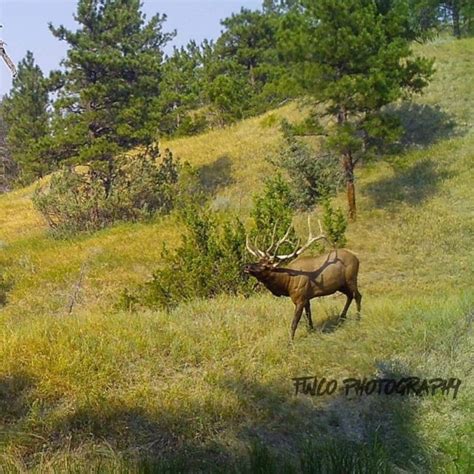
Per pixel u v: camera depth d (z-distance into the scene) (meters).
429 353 7.61
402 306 9.24
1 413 6.35
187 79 39.19
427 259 15.83
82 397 6.59
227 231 12.52
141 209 23.69
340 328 8.41
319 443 5.90
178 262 13.00
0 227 26.23
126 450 5.75
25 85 42.16
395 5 22.30
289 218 12.70
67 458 5.46
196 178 25.17
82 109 25.67
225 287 12.16
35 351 7.70
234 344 8.09
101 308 14.48
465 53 31.17
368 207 19.95
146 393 6.71
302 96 19.25
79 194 24.64
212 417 6.28
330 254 8.41
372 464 5.38
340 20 18.33
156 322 9.02
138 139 25.48
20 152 41.47
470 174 20.84
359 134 23.59
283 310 9.57
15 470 5.22
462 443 5.75
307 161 20.98
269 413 6.39
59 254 19.98
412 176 21.64
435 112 26.08
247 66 40.62
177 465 5.39
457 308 8.69
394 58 18.47
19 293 16.52
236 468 5.41
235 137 30.78
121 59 24.98
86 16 26.31
